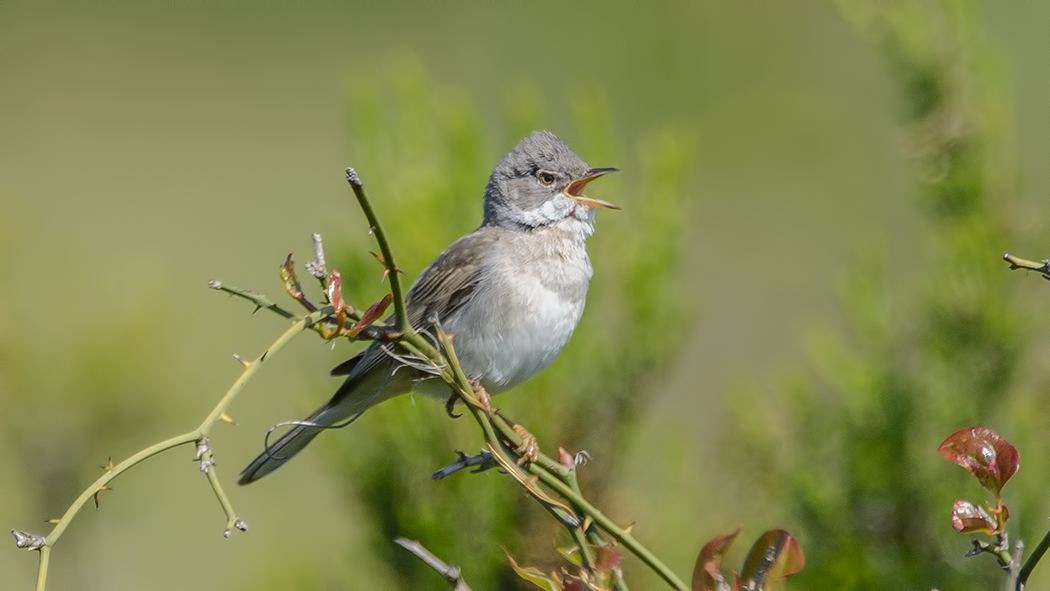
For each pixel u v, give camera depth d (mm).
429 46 20438
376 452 9656
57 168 18656
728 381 14383
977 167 10539
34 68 20312
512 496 9531
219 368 13961
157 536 12188
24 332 10461
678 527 9867
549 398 9922
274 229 17891
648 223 10461
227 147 19109
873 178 18422
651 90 19734
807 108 19375
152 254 17203
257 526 12547
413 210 9977
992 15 17609
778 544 5844
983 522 5566
